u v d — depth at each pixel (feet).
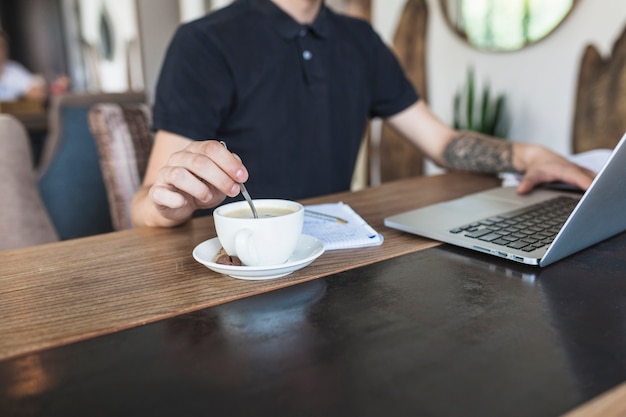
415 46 8.55
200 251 2.05
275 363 1.34
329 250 2.23
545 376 1.25
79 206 6.30
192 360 1.37
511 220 2.49
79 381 1.29
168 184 2.23
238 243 1.80
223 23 3.84
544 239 2.19
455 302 1.69
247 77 3.80
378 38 4.65
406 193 3.36
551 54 6.95
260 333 1.51
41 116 10.57
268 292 1.81
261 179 3.98
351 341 1.45
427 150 4.46
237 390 1.23
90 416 1.15
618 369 1.28
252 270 1.80
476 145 3.99
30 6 21.65
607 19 6.31
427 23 8.38
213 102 3.68
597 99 6.48
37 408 1.19
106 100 7.00
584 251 2.14
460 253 2.17
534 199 2.94
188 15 14.34
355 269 2.01
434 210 2.72
